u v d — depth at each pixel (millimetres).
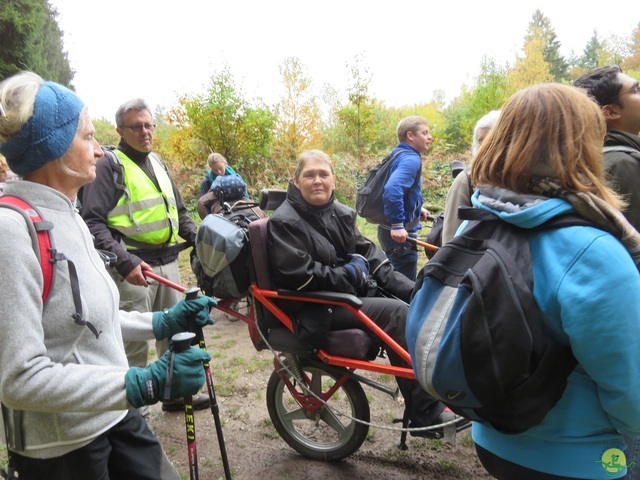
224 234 2301
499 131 1253
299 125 13062
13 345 1147
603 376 1066
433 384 1208
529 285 1107
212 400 1955
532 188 1181
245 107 11000
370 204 4129
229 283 2408
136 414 1616
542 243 1123
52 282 1261
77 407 1189
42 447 1330
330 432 2871
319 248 2414
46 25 13227
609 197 1152
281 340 2434
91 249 1468
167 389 1248
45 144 1292
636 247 1086
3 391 1157
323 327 2322
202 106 10805
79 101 1399
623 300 1010
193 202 10680
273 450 2768
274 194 2789
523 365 1089
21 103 1259
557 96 1164
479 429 1396
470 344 1109
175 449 2785
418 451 2703
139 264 2576
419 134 4004
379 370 2234
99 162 2727
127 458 1544
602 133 1185
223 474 2566
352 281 2387
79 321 1295
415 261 4227
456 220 2783
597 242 1046
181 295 3275
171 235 2994
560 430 1174
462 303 1163
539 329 1096
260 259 2369
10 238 1173
